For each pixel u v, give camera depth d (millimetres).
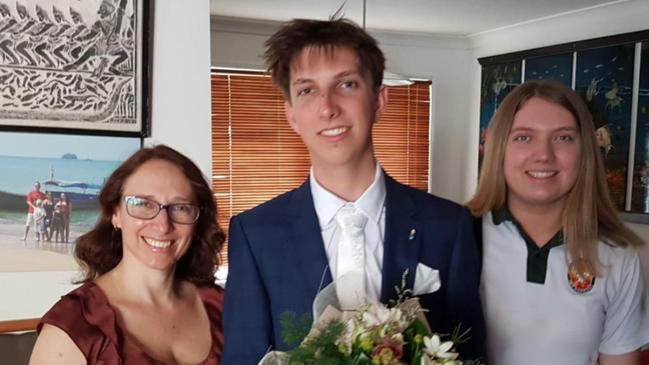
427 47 4871
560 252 1237
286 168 4527
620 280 1229
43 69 1760
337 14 1402
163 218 1239
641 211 3650
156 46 1909
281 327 928
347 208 1005
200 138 1995
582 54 3945
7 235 1781
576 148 1212
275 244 1014
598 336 1240
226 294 1037
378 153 4867
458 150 5133
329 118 926
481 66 4789
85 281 1360
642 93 3596
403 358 763
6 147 1746
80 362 1128
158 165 1272
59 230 1839
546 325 1219
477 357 995
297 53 969
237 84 4320
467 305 1013
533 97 1244
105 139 1861
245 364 957
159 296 1307
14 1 1709
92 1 1795
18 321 1761
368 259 993
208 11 1979
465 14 3959
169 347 1254
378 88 1004
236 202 4402
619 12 3697
